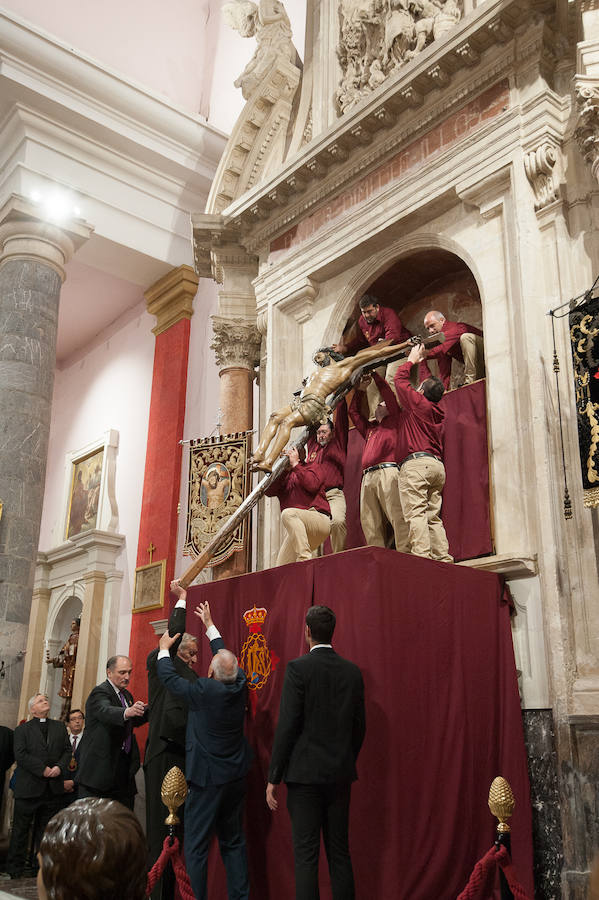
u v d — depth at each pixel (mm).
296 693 3959
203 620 5125
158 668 4715
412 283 7844
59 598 14023
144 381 13898
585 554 5195
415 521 5711
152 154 12703
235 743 4543
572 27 6117
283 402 7922
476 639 4910
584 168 5930
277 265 8352
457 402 6371
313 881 3734
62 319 15586
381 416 6688
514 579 5316
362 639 4418
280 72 9023
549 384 5617
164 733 5156
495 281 6227
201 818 4434
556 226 5895
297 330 8148
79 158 12281
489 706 4840
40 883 1403
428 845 4180
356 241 7441
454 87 6719
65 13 12500
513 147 6203
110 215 12555
